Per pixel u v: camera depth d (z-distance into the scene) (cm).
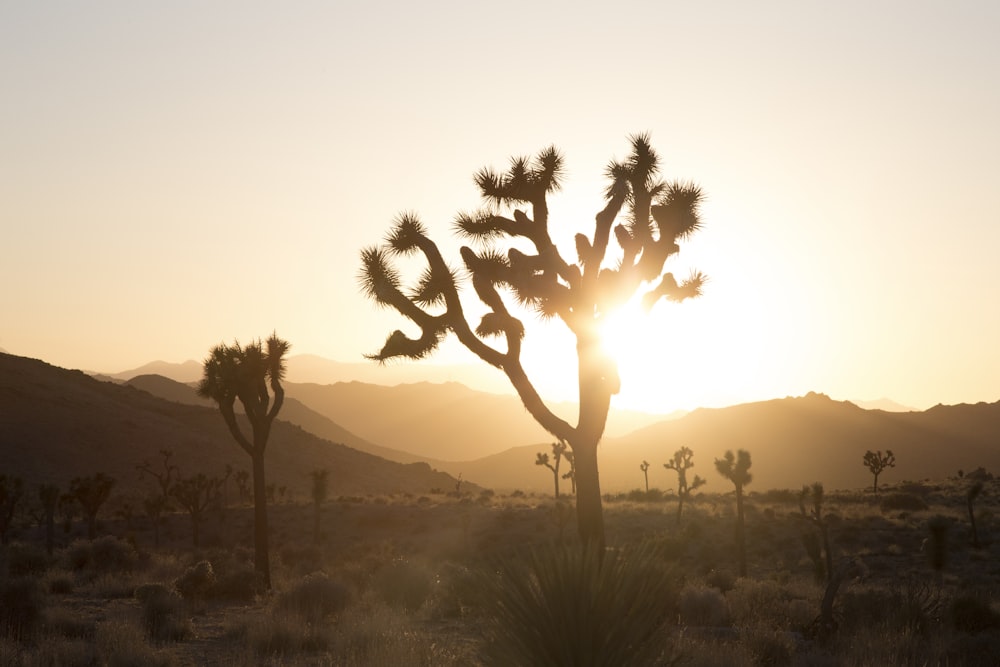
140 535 6444
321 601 1717
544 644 662
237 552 3944
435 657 1064
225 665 1180
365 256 1556
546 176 1611
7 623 1363
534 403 1478
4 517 5347
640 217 1533
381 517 6256
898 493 6750
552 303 1443
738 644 1123
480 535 5228
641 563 698
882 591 1641
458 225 1627
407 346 1524
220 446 13388
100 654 1188
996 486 7762
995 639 1252
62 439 11850
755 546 4538
